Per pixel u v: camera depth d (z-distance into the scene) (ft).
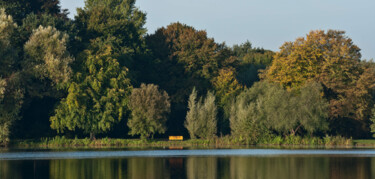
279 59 437.99
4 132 336.90
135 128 377.91
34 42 357.61
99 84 374.84
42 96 368.07
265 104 381.60
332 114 400.67
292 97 379.14
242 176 211.41
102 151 309.22
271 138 375.45
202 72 481.87
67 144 361.51
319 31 434.30
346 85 418.10
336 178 207.10
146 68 472.03
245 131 373.40
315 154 293.64
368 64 457.68
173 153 297.94
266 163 250.57
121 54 429.38
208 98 394.11
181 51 488.02
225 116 418.10
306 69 422.82
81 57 382.01
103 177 205.87
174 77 472.85
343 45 431.43
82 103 367.25
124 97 385.50
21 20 396.57
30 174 212.43
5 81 333.42
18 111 345.31
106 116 375.66
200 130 387.34
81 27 440.45
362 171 224.94
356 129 419.95
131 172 219.20
